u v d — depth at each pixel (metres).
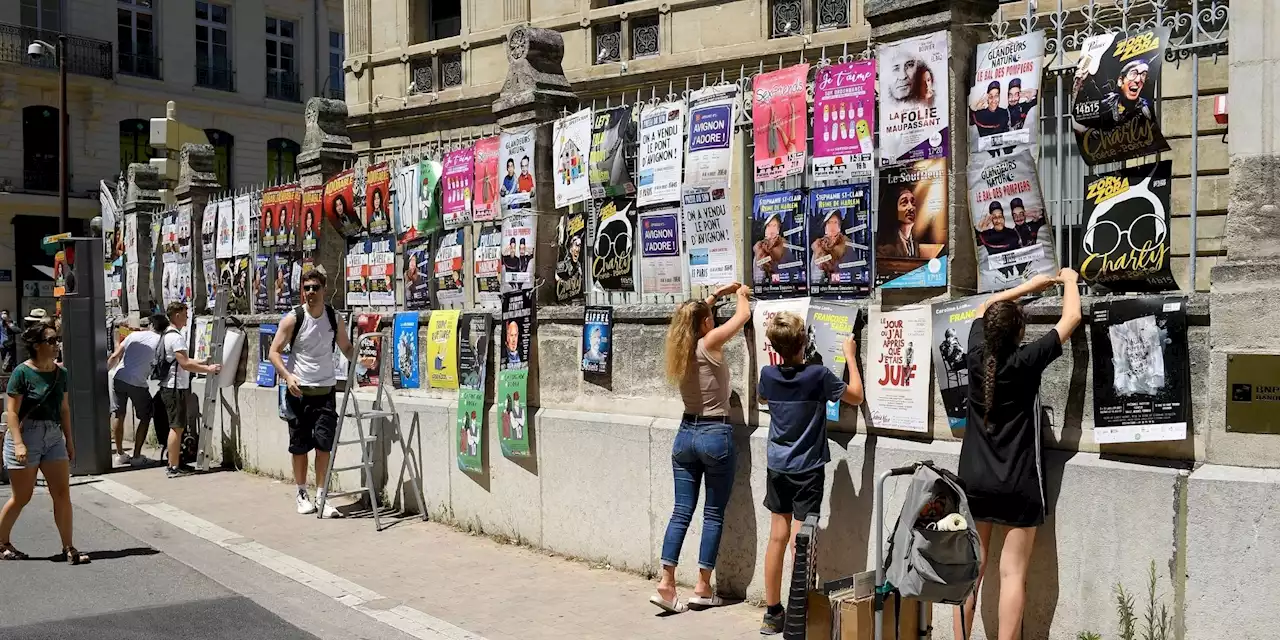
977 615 4.78
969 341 4.57
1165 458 4.32
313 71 40.47
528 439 7.17
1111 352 4.42
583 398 6.89
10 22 32.50
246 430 10.77
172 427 10.66
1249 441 4.09
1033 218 4.75
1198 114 4.90
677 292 6.33
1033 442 4.35
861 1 14.49
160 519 8.58
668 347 5.64
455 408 7.95
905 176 5.14
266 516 8.55
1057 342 4.31
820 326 5.45
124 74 35.31
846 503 5.32
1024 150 4.75
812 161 5.57
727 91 5.95
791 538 5.29
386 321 8.81
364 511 8.60
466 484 7.84
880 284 5.25
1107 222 4.58
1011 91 4.81
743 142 5.95
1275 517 3.95
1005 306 4.36
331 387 8.75
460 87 19.03
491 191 7.62
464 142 8.36
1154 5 4.41
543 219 7.25
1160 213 4.39
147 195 14.51
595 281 6.92
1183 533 4.18
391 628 5.59
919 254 5.09
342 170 9.98
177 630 5.63
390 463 8.66
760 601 5.79
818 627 4.34
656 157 6.35
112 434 13.48
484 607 5.89
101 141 34.62
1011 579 4.37
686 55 16.11
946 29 4.97
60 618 5.86
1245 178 4.18
